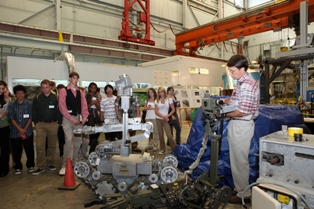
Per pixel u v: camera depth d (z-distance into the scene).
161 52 11.97
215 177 2.20
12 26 7.62
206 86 11.20
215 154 2.19
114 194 2.49
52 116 3.89
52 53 8.66
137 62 11.41
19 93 3.73
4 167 3.70
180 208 2.32
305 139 1.94
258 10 8.09
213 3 14.96
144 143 6.28
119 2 10.52
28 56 8.17
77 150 4.02
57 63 6.50
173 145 4.76
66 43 8.47
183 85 10.01
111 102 4.69
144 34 11.38
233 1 16.14
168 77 9.56
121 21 10.73
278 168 1.92
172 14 12.79
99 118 4.79
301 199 1.68
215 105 2.07
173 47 12.91
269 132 3.04
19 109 3.74
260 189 1.69
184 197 2.26
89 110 4.61
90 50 9.28
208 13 14.69
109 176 2.78
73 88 3.80
